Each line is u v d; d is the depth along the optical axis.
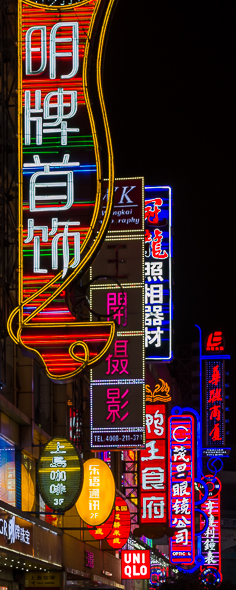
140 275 31.66
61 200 23.05
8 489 25.38
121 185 32.69
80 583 34.47
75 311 23.06
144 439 30.11
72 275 22.56
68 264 22.66
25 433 27.05
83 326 22.50
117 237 32.16
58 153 23.39
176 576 48.84
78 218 22.91
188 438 49.81
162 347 36.81
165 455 40.41
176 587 39.78
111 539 35.94
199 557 70.00
